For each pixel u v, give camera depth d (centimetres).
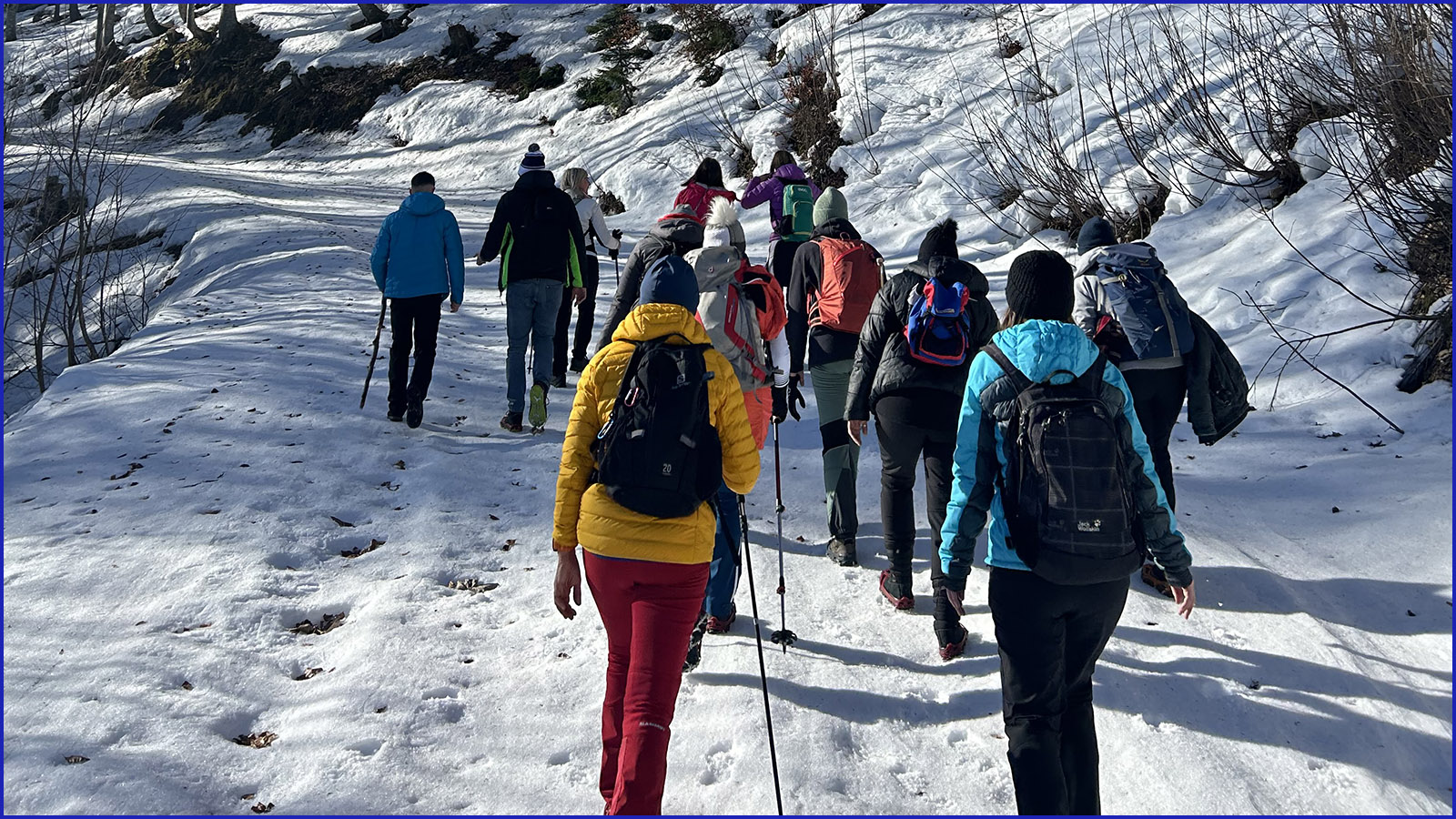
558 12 2598
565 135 2080
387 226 666
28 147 2277
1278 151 919
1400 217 718
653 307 304
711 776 328
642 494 287
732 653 400
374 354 686
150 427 653
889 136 1448
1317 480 556
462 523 523
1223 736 344
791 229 745
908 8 1805
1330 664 381
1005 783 325
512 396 683
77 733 332
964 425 286
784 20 2033
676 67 2117
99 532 495
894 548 430
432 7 2830
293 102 2662
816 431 687
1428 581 445
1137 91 1197
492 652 398
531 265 661
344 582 455
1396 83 757
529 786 321
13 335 1420
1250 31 1052
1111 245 439
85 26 3897
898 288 405
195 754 326
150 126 2853
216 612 419
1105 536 266
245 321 972
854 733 350
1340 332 673
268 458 602
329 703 358
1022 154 1200
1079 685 290
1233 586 445
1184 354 423
